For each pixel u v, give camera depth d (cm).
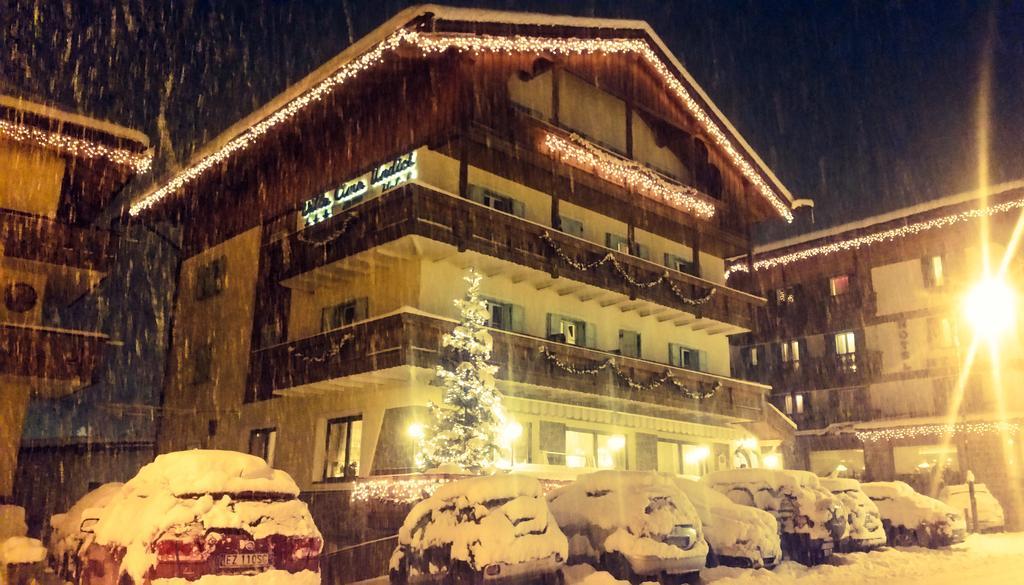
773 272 3684
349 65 1836
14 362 1675
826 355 3469
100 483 2338
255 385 2069
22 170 1817
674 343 2477
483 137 1806
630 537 1008
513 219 1861
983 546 1769
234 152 2225
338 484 1800
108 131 1870
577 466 2020
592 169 2123
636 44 2247
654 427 2358
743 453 2669
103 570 812
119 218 2527
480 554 878
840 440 3356
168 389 2419
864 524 1487
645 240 2416
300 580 770
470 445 1504
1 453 1669
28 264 1798
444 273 1845
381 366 1647
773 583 1089
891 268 3322
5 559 966
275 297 2105
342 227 1841
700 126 2522
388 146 1905
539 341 1864
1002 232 3042
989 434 2958
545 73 2147
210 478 781
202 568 727
